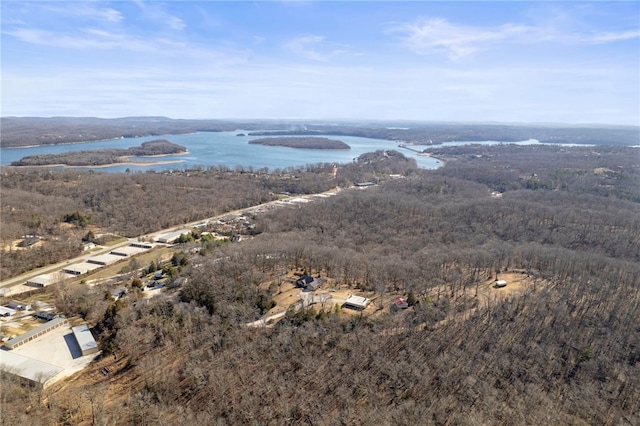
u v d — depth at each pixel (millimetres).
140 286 136250
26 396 84375
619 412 71125
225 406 78062
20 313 126312
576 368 82562
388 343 92438
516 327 95562
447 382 79438
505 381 79312
